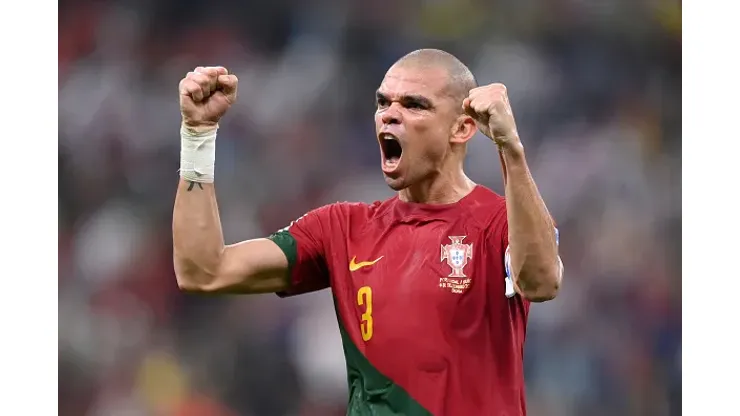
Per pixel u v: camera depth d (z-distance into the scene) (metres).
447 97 18.00
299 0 51.25
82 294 45.03
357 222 18.81
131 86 49.78
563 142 49.19
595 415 43.16
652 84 50.62
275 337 42.69
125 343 44.03
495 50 50.97
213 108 17.61
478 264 17.66
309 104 49.28
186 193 17.70
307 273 18.78
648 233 46.94
